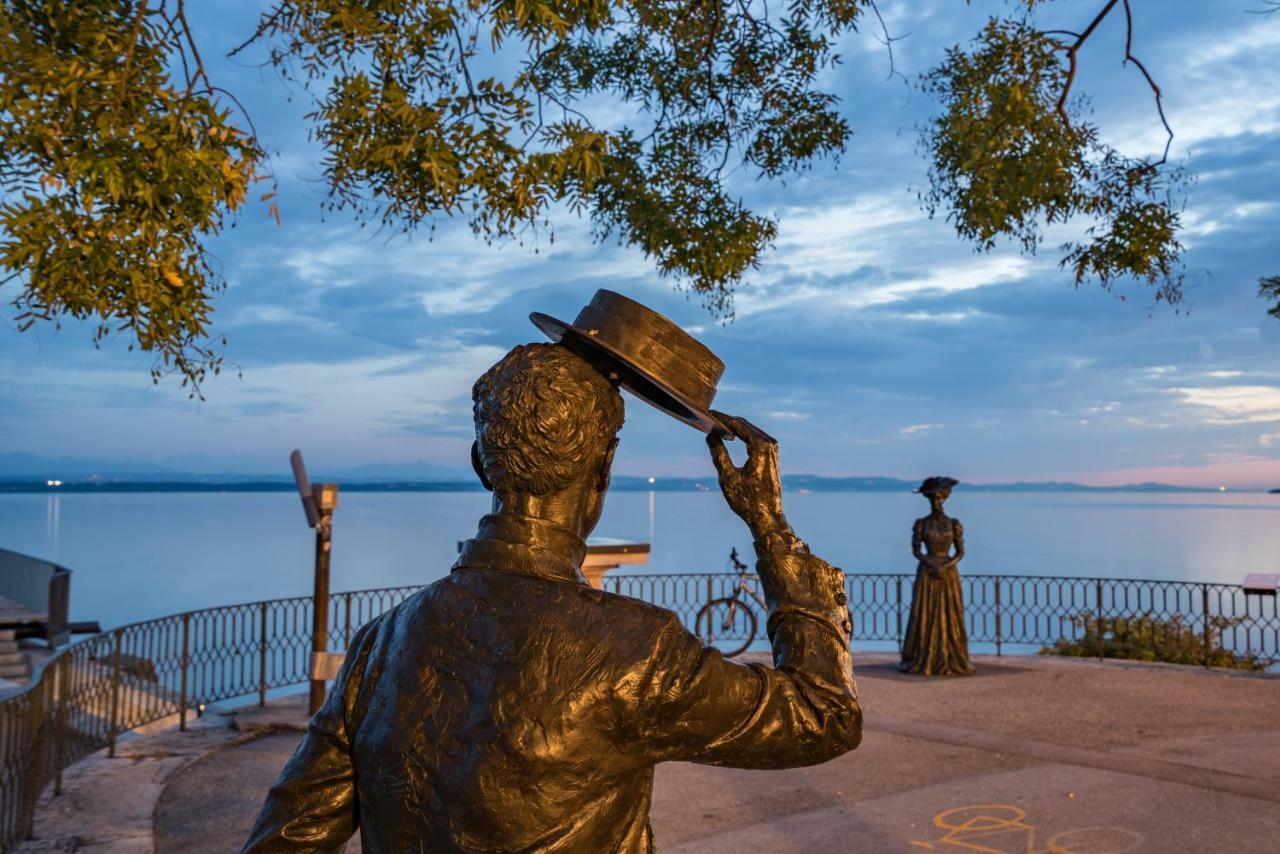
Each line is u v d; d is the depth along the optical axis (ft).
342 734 4.38
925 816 20.66
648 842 4.10
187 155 12.18
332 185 18.07
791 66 28.84
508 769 3.83
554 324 4.60
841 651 4.45
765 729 4.02
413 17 16.96
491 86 16.66
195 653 31.81
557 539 4.33
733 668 4.11
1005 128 26.55
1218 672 36.68
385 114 16.60
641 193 27.94
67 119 11.98
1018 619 64.08
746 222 28.43
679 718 3.93
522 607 4.12
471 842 3.83
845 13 26.76
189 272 13.28
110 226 12.12
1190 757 24.82
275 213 13.30
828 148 30.09
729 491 4.77
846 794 22.43
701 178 28.99
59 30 13.14
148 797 22.48
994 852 18.43
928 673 36.65
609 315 4.48
